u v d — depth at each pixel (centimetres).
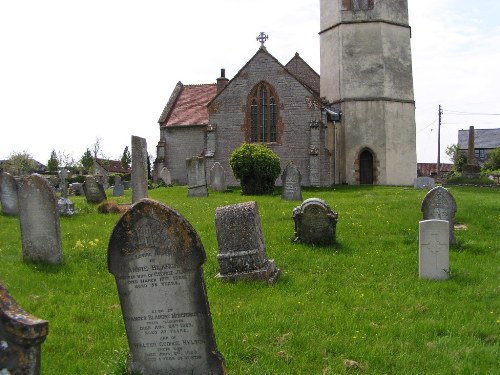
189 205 2112
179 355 597
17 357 436
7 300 454
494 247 1338
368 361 644
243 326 752
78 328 750
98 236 1411
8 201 1812
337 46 3944
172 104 4612
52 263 1111
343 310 838
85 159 7656
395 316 816
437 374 605
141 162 1814
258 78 3659
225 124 3694
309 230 1348
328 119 3831
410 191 2808
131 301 601
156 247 588
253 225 1032
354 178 3850
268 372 602
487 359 648
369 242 1392
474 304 879
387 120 3844
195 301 587
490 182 3931
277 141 3634
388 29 3891
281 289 966
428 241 1046
